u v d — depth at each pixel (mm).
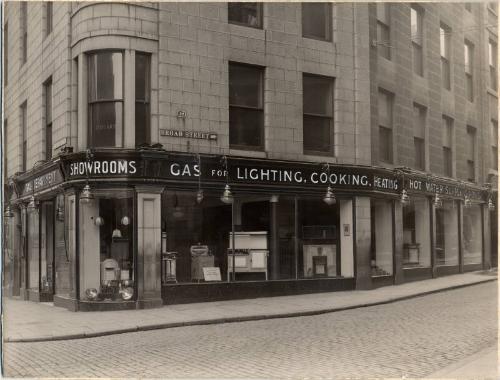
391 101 17734
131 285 13367
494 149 20125
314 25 16359
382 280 16922
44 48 15781
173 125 13867
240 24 15055
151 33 13773
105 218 13664
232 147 14766
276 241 15312
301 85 15781
